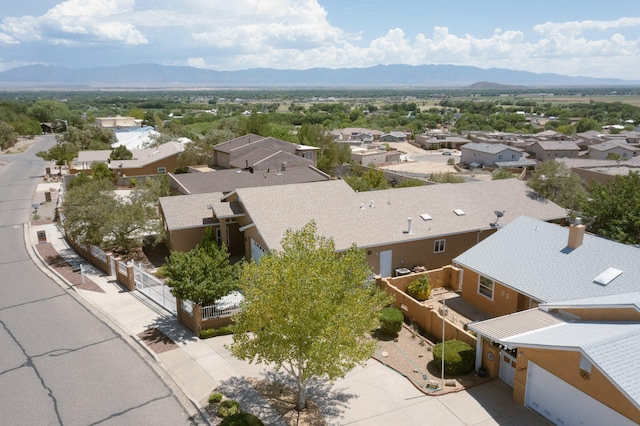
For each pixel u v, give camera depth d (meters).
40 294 27.75
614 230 30.91
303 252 16.61
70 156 75.31
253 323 15.88
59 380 18.89
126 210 32.66
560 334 17.08
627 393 13.51
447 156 121.00
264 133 95.00
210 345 21.73
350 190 33.09
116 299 27.00
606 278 20.55
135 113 163.75
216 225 33.97
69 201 32.31
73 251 35.69
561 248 23.92
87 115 169.25
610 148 100.50
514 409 17.36
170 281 22.69
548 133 143.62
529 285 22.42
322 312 14.62
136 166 66.75
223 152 64.62
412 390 18.48
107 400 17.62
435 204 33.31
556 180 41.97
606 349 15.13
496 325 19.22
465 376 19.53
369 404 17.55
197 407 17.12
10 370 19.61
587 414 15.36
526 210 34.88
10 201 53.19
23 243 37.91
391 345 22.11
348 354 15.50
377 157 103.31
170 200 35.59
